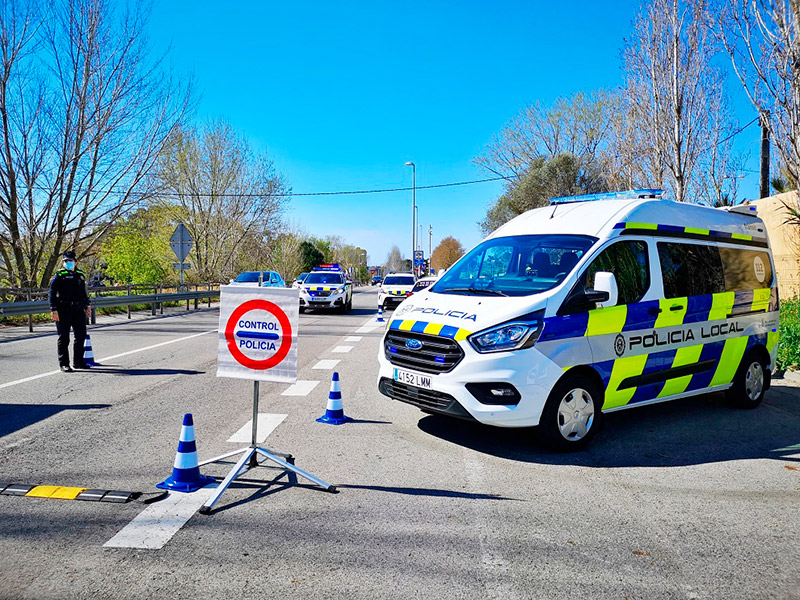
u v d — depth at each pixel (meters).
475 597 2.94
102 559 3.22
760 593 3.04
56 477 4.45
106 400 7.00
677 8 15.84
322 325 16.94
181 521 3.71
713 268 6.65
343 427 6.00
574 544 3.54
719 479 4.71
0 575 3.03
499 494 4.31
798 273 15.77
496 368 4.90
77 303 9.05
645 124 17.02
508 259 6.03
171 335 13.93
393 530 3.67
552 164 41.69
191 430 4.32
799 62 10.93
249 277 26.33
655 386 5.93
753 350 7.11
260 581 3.03
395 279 24.86
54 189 18.25
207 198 34.09
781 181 18.39
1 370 9.01
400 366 5.52
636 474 4.80
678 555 3.43
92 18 17.92
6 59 16.81
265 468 4.75
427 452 5.24
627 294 5.69
